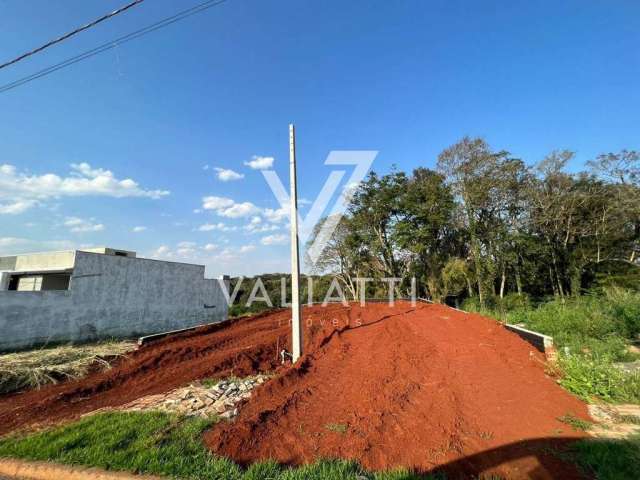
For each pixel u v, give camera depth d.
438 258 27.19
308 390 6.23
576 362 6.35
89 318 14.65
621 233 23.89
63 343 13.08
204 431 4.56
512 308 19.38
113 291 15.88
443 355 8.20
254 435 4.34
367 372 7.17
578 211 24.59
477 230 24.89
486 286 23.55
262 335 13.21
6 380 7.85
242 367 8.40
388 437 4.37
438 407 5.19
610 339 8.66
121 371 8.63
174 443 4.20
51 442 4.37
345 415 5.09
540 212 24.70
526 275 27.34
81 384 7.79
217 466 3.67
